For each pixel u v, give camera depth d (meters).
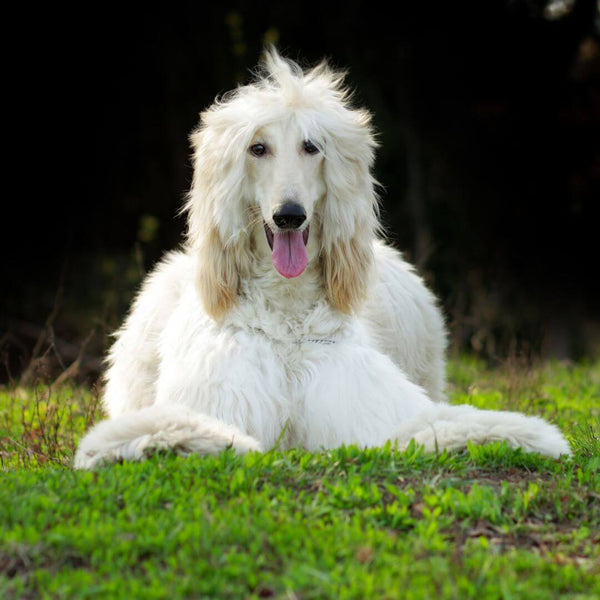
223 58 25.14
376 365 8.34
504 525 6.28
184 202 23.77
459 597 5.36
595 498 6.80
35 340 21.77
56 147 25.27
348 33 25.69
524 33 27.00
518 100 27.34
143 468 6.97
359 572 5.52
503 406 11.75
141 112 25.50
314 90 8.34
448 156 26.95
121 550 5.80
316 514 6.29
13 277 24.20
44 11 24.36
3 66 24.58
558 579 5.59
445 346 11.08
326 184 8.24
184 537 5.91
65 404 10.69
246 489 6.66
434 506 6.49
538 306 26.69
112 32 24.94
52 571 5.69
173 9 24.94
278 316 8.21
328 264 8.34
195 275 8.43
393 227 26.09
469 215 26.91
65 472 7.16
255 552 5.79
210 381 7.98
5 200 24.80
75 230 25.28
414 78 26.55
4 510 6.33
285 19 25.33
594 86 27.50
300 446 8.06
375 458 7.14
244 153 8.09
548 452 7.66
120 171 25.62
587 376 14.81
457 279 25.45
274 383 8.05
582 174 27.73
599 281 27.78
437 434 7.65
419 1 26.14
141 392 9.18
